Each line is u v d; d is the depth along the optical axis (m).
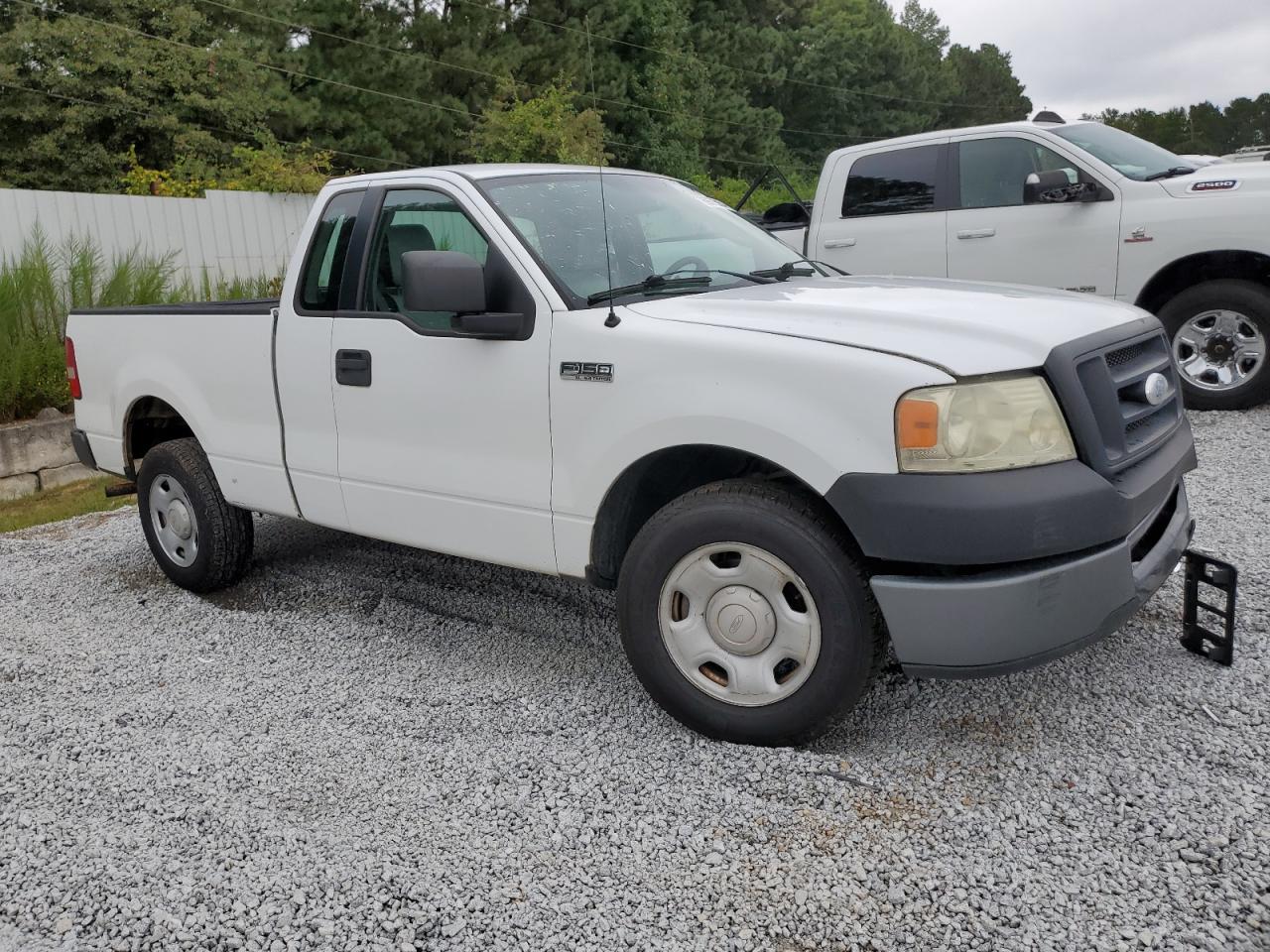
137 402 5.38
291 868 2.88
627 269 3.97
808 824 2.96
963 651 2.96
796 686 3.21
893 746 3.36
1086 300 3.74
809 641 3.17
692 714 3.42
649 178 4.73
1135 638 3.99
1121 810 2.92
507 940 2.56
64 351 9.84
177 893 2.79
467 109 32.53
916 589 2.96
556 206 4.07
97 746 3.65
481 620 4.70
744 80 55.03
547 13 33.75
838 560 3.07
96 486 9.00
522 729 3.63
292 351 4.45
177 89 25.58
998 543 2.87
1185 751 3.20
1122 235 7.08
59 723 3.85
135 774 3.44
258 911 2.71
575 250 3.90
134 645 4.63
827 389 3.03
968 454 2.90
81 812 3.23
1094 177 7.22
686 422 3.25
